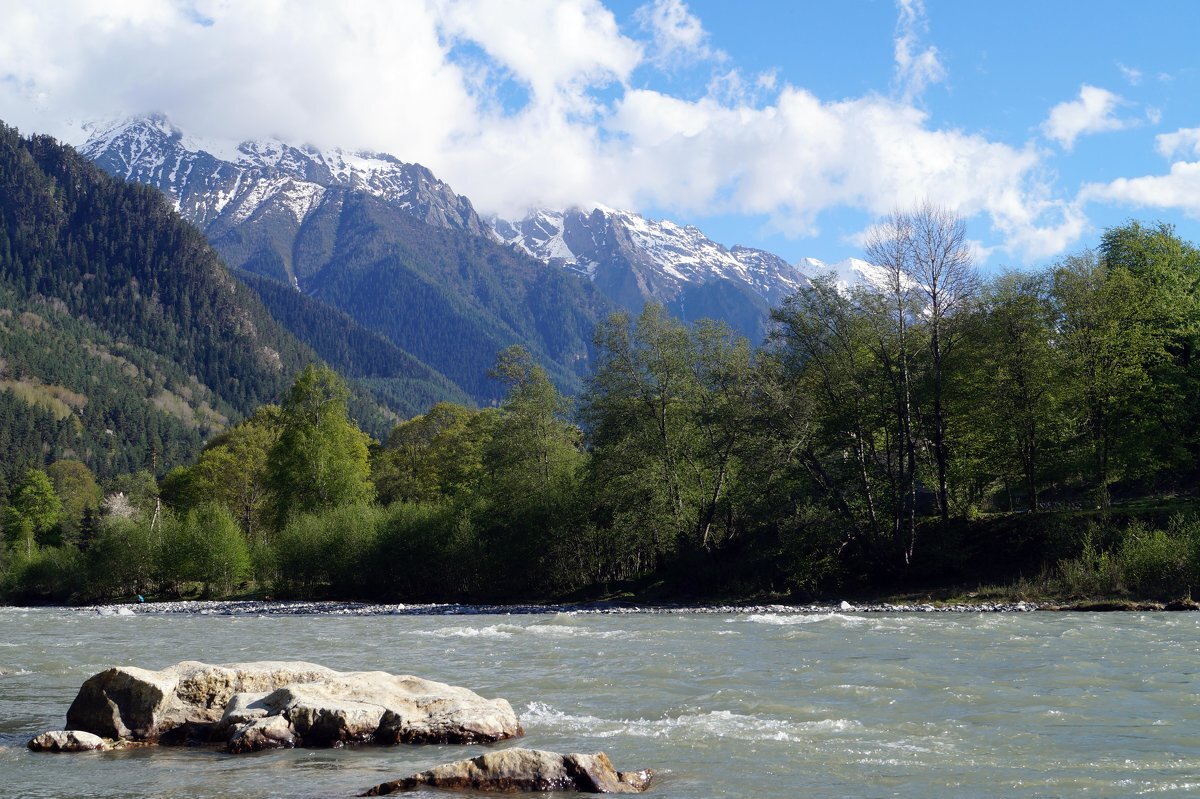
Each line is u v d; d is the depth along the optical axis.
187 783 14.36
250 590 85.25
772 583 54.91
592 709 19.78
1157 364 60.12
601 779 13.47
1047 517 53.66
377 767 15.19
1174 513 51.47
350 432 106.88
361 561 75.69
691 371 62.97
